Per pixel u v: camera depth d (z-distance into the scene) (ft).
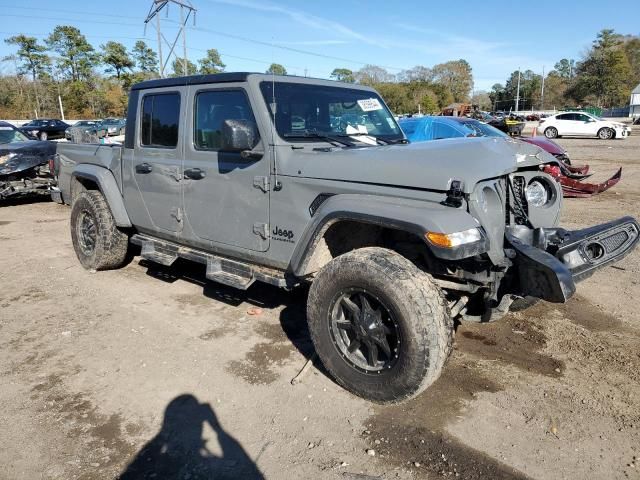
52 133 116.47
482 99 416.26
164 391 11.32
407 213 9.63
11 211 32.07
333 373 11.05
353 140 13.43
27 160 32.07
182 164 14.33
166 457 9.22
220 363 12.55
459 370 12.19
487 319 11.85
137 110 15.97
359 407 10.71
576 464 9.01
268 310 15.75
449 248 9.12
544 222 12.39
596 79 291.17
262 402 10.91
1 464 8.97
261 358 12.80
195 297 16.88
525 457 9.19
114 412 10.55
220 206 13.42
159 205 15.53
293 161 11.74
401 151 10.93
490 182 10.38
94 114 225.76
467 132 37.11
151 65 242.17
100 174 17.54
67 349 13.24
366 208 10.11
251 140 12.19
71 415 10.42
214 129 13.50
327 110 13.55
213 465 9.02
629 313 15.35
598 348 13.21
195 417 10.39
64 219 29.55
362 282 10.01
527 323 14.79
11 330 14.33
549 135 100.32
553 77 376.48
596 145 80.59
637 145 79.15
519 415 10.42
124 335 14.07
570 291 9.73
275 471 8.88
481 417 10.34
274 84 12.66
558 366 12.35
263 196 12.34
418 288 9.52
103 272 19.42
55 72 231.30
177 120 14.55
